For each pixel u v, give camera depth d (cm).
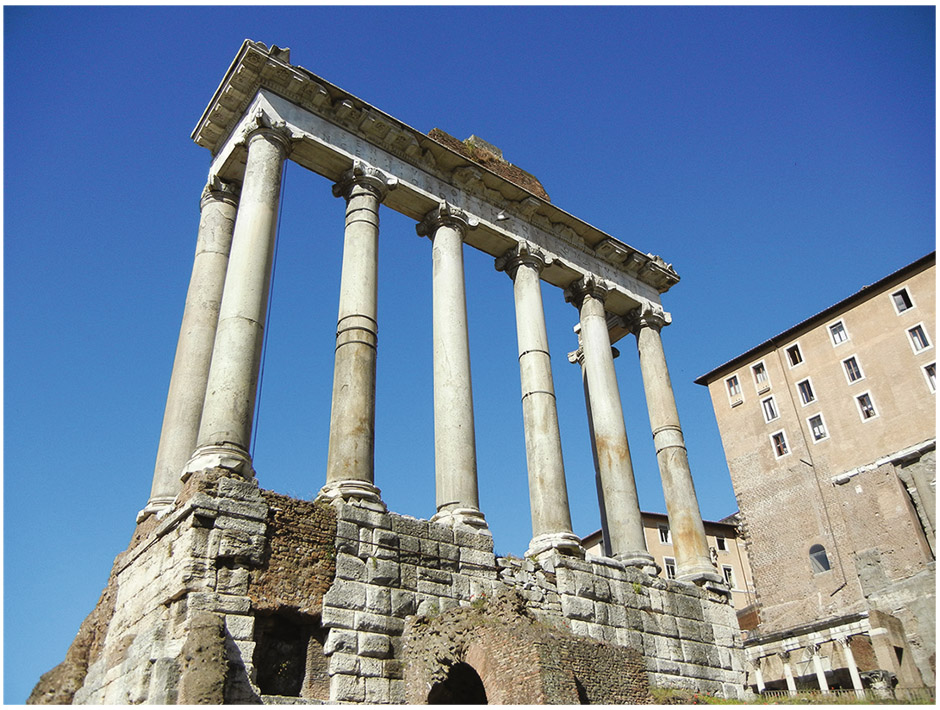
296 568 1675
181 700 1343
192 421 2033
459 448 2153
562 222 2933
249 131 2214
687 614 2405
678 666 2273
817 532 4397
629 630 2216
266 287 2003
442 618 1742
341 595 1714
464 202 2648
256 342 1900
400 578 1831
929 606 3778
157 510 1867
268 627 1602
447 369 2275
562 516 2281
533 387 2475
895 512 4088
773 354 4975
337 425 1983
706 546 2659
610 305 3089
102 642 1739
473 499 2103
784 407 4806
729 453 5000
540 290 2706
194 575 1525
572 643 1614
